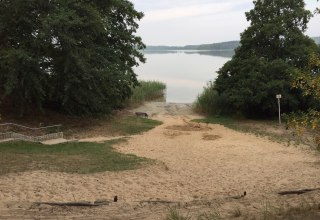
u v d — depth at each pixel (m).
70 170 14.52
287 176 14.93
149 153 20.28
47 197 10.69
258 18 35.84
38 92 24.56
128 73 32.56
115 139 24.16
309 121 7.58
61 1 25.08
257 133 26.94
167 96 52.97
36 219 7.75
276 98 31.91
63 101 25.81
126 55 33.56
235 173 15.78
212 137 25.44
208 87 40.00
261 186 13.18
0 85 24.92
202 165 17.58
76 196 11.05
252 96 31.77
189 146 22.67
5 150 18.27
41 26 24.27
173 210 8.05
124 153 19.66
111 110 32.12
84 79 25.23
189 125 29.70
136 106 40.47
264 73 32.53
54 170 14.35
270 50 34.88
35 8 24.58
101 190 12.02
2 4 24.12
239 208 8.25
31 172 13.77
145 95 46.84
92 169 14.91
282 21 34.25
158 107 40.59
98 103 28.36
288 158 19.17
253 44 35.34
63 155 17.86
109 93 28.97
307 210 7.03
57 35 23.80
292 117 8.05
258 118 33.41
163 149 21.58
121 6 32.66
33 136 22.47
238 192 12.11
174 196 11.61
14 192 10.97
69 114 29.48
